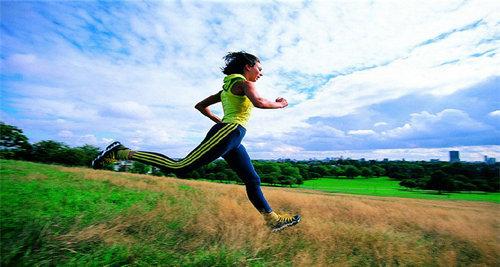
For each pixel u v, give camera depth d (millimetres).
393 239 5117
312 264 3680
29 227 3480
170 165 2197
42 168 18938
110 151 2258
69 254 3043
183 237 4582
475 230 7324
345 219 9102
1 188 7871
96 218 4848
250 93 2166
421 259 4371
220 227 5340
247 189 2678
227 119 2328
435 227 8078
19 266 2574
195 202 9367
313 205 12906
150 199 9414
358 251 4547
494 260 4902
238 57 2539
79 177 15633
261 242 4234
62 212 5434
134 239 4090
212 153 2199
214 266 3250
